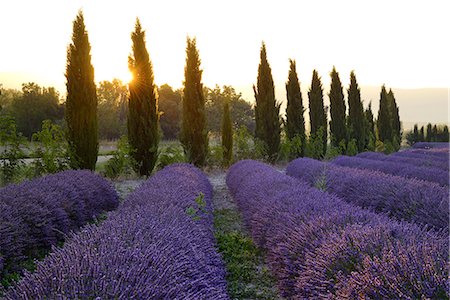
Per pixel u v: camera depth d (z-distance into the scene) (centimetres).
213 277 308
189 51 1513
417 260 216
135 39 1348
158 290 207
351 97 2625
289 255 357
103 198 816
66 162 1147
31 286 213
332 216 359
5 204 483
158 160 1518
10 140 984
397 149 3173
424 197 500
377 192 611
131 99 1357
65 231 566
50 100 4141
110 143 3441
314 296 274
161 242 291
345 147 2369
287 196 509
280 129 1869
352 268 257
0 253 409
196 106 1522
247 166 1060
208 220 553
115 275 213
